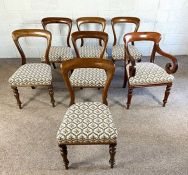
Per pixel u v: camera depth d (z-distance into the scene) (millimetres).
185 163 1532
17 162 1551
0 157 1590
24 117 2006
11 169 1500
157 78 1879
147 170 1481
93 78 1872
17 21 2965
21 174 1463
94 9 2895
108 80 1435
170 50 3346
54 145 1690
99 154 1617
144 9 2916
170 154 1604
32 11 2885
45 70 2025
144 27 3084
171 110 2088
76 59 1404
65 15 2936
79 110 1435
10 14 2898
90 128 1283
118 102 2223
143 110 2090
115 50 2494
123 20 2670
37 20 2965
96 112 1413
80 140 1270
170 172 1468
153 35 2109
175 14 2977
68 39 2742
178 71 2830
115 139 1275
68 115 1393
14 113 2061
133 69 1813
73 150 1652
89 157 1592
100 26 3010
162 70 1979
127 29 3062
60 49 2541
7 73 2822
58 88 2492
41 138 1759
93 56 2355
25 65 2145
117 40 3158
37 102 2232
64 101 2248
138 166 1511
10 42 3156
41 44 3184
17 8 2852
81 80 1853
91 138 1258
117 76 2752
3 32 3051
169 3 2877
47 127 1881
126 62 2105
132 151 1631
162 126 1882
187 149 1647
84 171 1481
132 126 1884
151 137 1763
